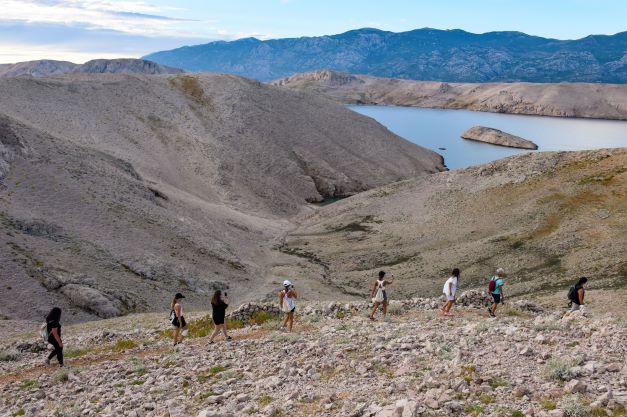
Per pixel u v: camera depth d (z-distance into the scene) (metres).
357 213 90.88
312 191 137.62
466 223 75.00
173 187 102.25
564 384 9.68
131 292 49.75
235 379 13.07
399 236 77.25
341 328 18.83
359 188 146.88
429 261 65.25
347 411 9.48
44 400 13.99
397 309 22.42
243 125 152.00
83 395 13.84
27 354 22.58
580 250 57.34
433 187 91.00
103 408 12.30
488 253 63.44
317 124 170.25
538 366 10.95
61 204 60.62
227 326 23.50
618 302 30.73
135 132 127.50
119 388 13.92
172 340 21.55
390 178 155.00
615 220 61.78
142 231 63.88
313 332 18.67
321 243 81.25
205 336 21.62
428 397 9.28
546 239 62.81
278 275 66.50
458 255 65.00
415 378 10.96
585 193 70.50
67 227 56.75
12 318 39.69
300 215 117.56
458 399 9.34
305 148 154.38
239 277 64.19
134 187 75.50
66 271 48.31
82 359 19.36
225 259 67.56
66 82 134.25
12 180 60.03
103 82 144.38
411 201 88.56
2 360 21.47
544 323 16.02
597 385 9.38
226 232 80.25
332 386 11.31
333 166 152.38
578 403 8.45
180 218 74.50
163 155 122.62
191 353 17.16
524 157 87.69
